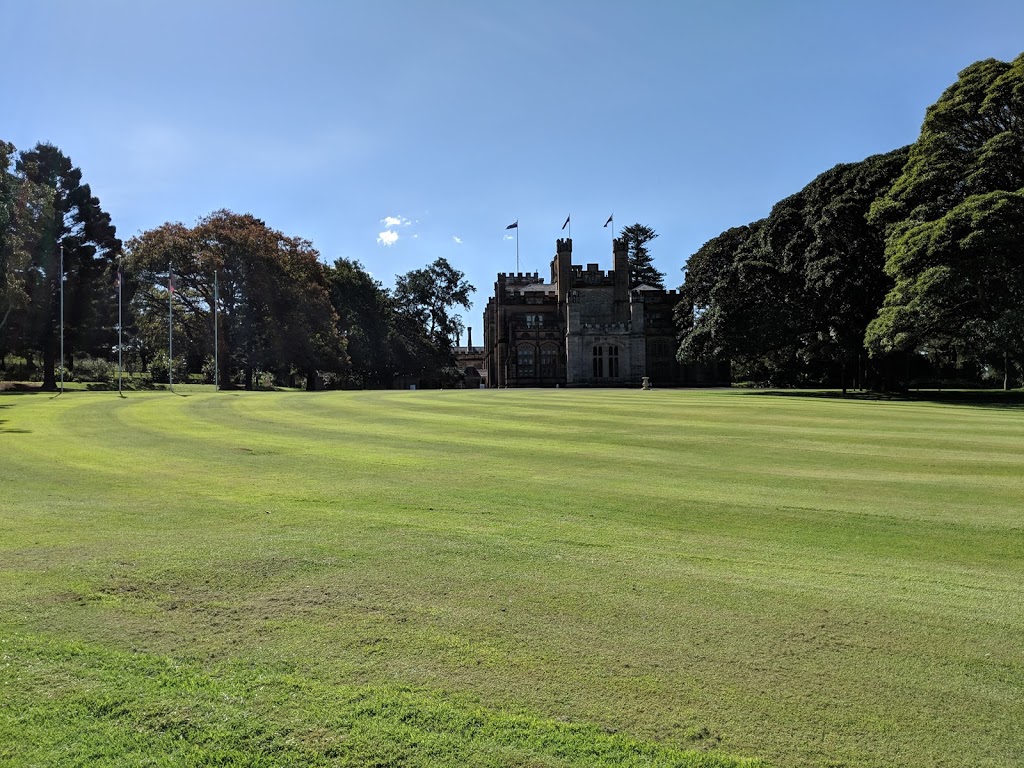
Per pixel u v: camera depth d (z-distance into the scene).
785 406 33.62
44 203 51.78
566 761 4.18
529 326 99.81
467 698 4.91
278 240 76.75
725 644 5.84
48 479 13.53
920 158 45.81
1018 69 40.59
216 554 8.29
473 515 10.42
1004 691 5.06
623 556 8.36
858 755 4.25
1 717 4.61
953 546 8.87
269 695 4.93
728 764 4.14
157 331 76.75
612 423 24.45
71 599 6.77
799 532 9.52
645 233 133.50
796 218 59.91
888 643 5.89
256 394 46.78
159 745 4.33
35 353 77.31
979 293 41.88
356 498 11.66
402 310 102.94
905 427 23.00
